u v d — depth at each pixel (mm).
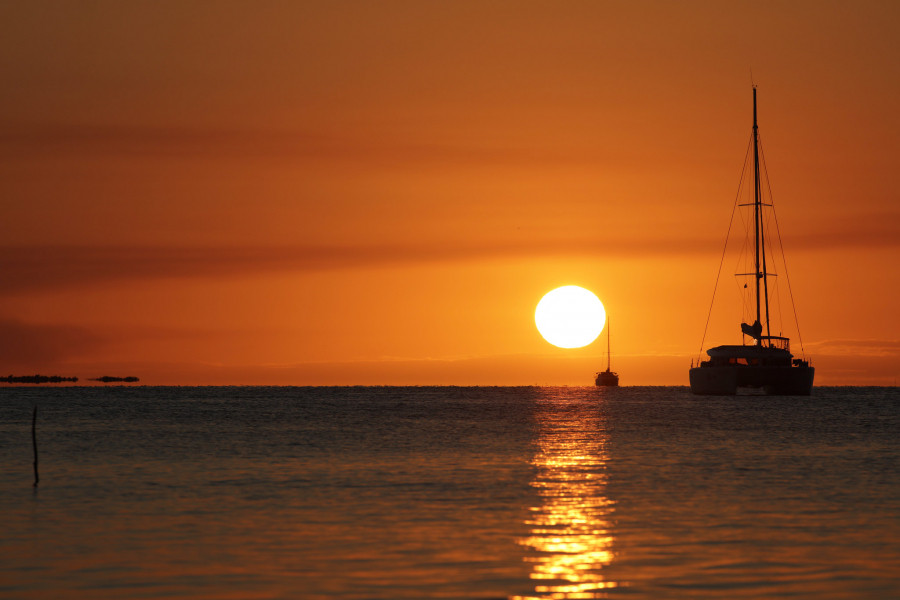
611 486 143625
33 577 85938
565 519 113625
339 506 124062
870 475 157625
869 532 105188
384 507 123125
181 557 93375
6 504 125938
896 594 80125
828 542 99938
